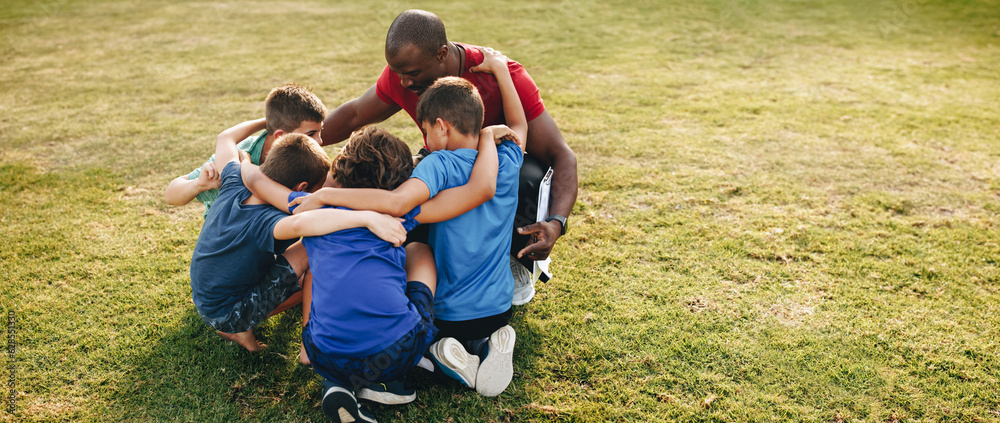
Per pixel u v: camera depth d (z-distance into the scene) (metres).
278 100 2.64
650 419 2.23
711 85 6.81
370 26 10.10
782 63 7.87
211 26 10.05
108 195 4.02
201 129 5.33
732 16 10.88
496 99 2.66
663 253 3.35
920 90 6.66
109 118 5.60
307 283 2.43
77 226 3.59
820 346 2.61
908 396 2.35
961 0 11.59
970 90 6.66
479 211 2.28
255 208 2.29
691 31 9.74
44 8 11.46
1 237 3.44
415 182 2.16
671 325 2.74
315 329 2.08
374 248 2.11
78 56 8.07
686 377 2.43
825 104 6.15
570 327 2.72
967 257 3.34
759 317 2.81
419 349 2.12
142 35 9.38
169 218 3.71
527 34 9.49
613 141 5.04
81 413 2.23
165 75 7.15
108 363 2.47
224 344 2.58
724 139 5.12
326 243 2.12
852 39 9.23
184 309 2.81
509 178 2.35
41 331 2.65
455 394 2.36
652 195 4.06
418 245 2.38
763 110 5.93
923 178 4.39
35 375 2.39
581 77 7.08
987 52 8.36
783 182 4.29
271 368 2.47
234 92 6.48
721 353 2.57
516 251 2.62
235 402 2.30
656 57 8.10
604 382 2.41
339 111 3.24
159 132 5.24
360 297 2.03
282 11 11.34
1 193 4.02
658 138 5.12
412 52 2.44
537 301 2.92
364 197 2.15
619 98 6.28
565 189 2.64
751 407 2.29
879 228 3.66
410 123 5.50
